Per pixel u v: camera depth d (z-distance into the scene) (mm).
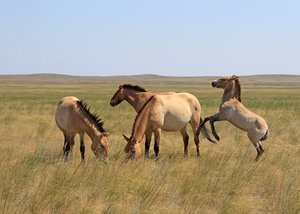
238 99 14094
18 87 107812
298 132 19531
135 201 8453
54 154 13648
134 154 11789
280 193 9156
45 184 9281
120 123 22125
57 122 13500
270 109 32781
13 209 7668
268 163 12633
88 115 12500
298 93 84812
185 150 14508
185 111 14039
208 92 85812
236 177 10266
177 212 8000
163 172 10750
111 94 69188
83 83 180125
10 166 10383
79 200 8461
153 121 12922
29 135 18016
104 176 9812
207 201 8695
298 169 11961
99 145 11992
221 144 16328
